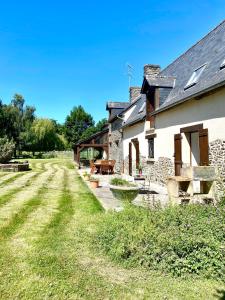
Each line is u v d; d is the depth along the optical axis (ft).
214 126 27.35
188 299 10.79
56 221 21.18
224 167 25.55
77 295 10.92
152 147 46.09
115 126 75.25
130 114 64.44
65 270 12.97
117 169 71.56
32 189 37.78
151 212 17.75
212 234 14.51
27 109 182.19
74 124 222.89
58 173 62.85
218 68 28.78
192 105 31.83
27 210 24.89
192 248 13.34
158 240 13.82
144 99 59.06
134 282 12.01
